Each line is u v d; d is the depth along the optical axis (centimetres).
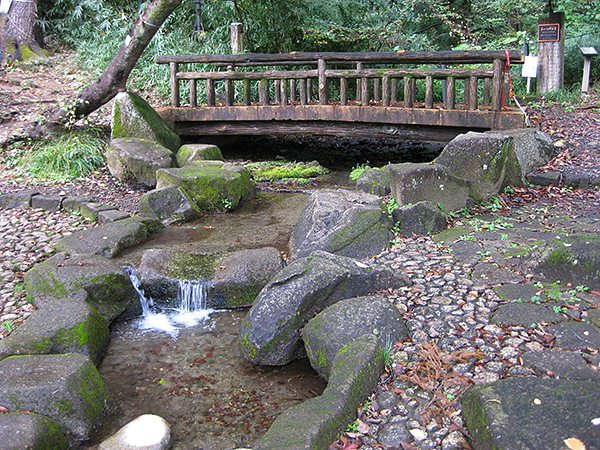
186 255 488
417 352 307
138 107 820
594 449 202
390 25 1181
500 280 371
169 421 305
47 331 348
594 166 609
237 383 341
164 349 385
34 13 1169
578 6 1047
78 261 450
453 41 1480
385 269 380
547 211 518
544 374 266
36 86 1025
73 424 284
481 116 710
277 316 353
